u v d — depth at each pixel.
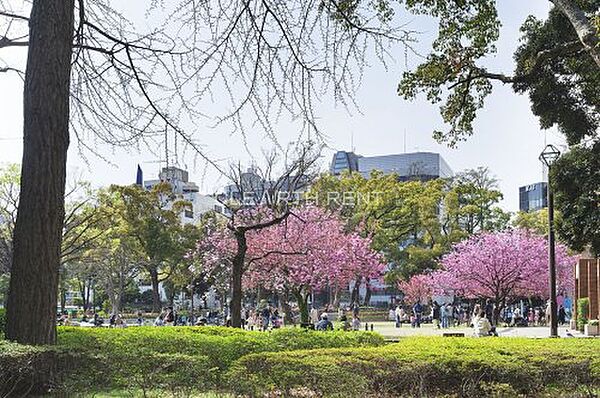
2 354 7.49
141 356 8.62
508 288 38.66
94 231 33.75
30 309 8.55
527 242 38.19
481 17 11.56
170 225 44.50
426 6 11.63
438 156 101.25
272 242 27.48
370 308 58.41
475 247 38.97
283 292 29.52
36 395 7.80
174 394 8.23
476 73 12.38
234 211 25.67
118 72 9.39
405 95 12.48
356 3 8.74
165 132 9.34
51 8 8.92
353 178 46.03
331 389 8.46
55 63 8.85
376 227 45.12
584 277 33.22
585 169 17.34
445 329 36.38
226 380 8.98
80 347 8.58
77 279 52.38
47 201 8.72
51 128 8.79
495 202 54.75
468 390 9.40
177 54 8.83
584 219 17.42
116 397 7.95
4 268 22.55
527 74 12.45
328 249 29.14
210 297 63.97
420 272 51.19
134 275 48.94
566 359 10.18
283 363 8.95
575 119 14.30
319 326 22.95
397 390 9.16
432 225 48.75
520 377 9.70
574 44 11.83
